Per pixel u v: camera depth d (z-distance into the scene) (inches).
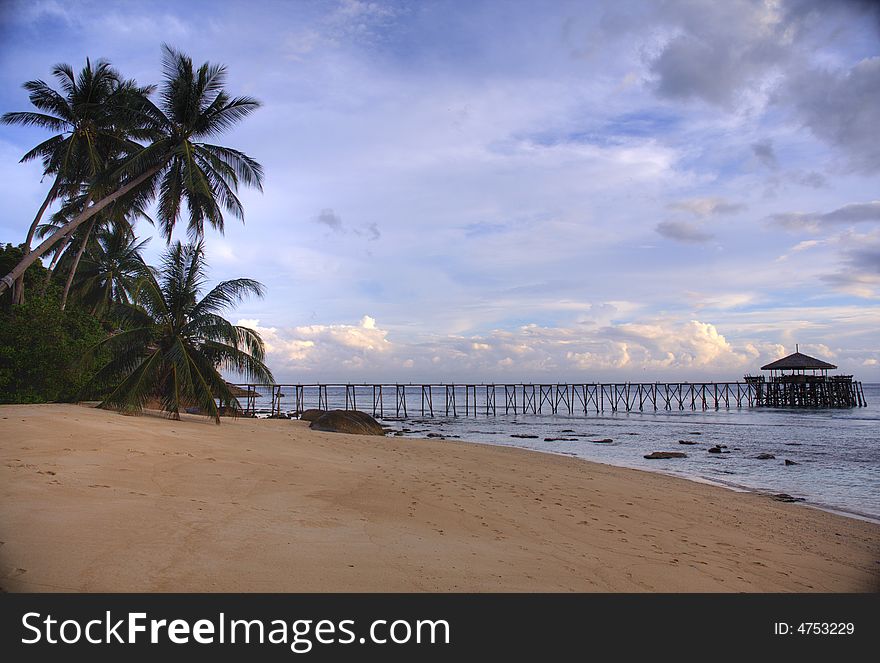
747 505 549.0
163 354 763.4
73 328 962.1
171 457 427.5
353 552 250.2
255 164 1077.1
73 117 1024.9
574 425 2032.5
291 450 602.5
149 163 977.5
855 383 3275.1
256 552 234.4
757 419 2317.9
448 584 226.5
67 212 1238.3
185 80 995.3
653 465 929.5
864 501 620.1
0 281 808.9
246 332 813.2
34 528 229.1
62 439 427.8
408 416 2775.6
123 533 235.9
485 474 596.7
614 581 258.1
